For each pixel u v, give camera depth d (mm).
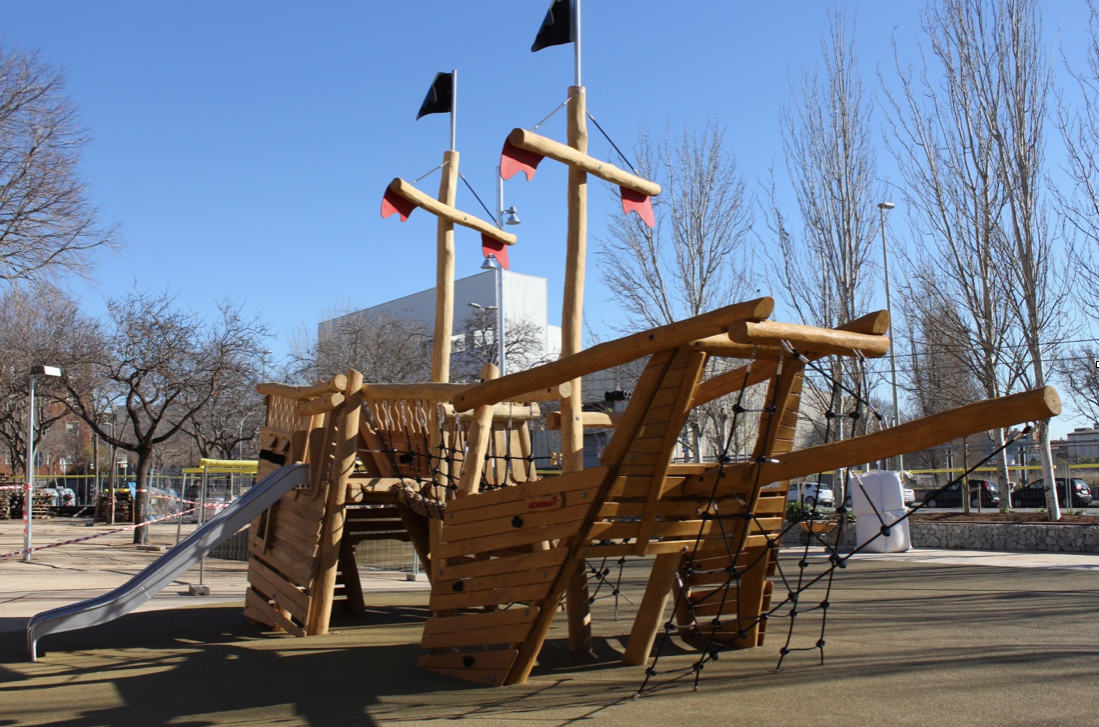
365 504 9359
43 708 5539
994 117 17641
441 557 6754
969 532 16203
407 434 8539
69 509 35406
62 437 49594
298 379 32812
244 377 23562
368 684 6172
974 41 17922
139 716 5316
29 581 13109
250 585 9586
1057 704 5004
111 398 29391
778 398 5664
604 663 6793
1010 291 17406
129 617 9758
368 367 30844
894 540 15438
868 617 8508
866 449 5145
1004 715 4801
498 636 6117
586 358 5508
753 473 5805
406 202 8555
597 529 5711
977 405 4648
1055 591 9961
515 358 33156
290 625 8445
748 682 5883
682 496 6164
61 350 25906
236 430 32438
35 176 20297
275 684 6191
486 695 5750
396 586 13102
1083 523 15273
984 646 6832
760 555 6508
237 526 7961
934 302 19156
